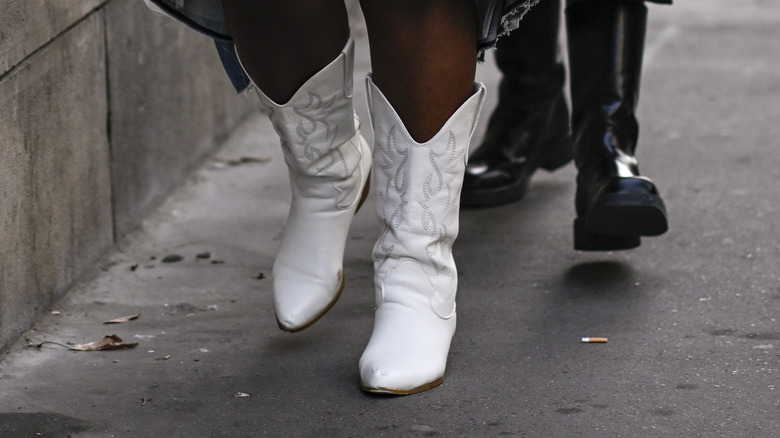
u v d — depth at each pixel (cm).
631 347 306
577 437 254
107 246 388
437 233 278
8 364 298
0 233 300
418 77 262
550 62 429
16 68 308
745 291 346
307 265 296
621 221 342
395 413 267
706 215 420
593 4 368
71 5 345
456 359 300
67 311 339
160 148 444
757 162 486
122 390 283
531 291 351
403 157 273
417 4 256
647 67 685
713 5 888
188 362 302
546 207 435
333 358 303
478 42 274
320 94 276
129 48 402
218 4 282
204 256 389
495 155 435
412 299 281
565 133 454
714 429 256
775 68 670
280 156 521
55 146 338
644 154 504
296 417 267
